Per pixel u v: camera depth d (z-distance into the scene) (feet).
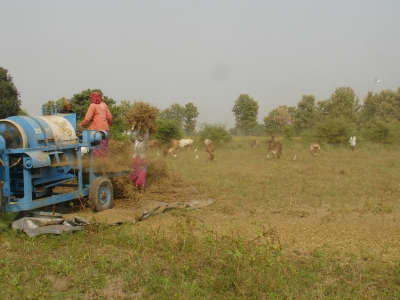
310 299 13.70
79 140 26.43
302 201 32.73
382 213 28.27
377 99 181.27
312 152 74.49
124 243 19.10
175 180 37.99
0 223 20.61
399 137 117.19
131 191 31.81
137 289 14.44
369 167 58.08
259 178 45.09
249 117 191.11
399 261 17.01
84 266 16.24
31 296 13.51
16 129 22.15
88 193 26.73
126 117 33.04
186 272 15.60
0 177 21.68
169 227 21.42
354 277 15.57
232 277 14.71
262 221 25.82
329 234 21.62
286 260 17.13
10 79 117.50
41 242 18.98
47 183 24.86
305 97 204.13
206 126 122.83
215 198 33.47
